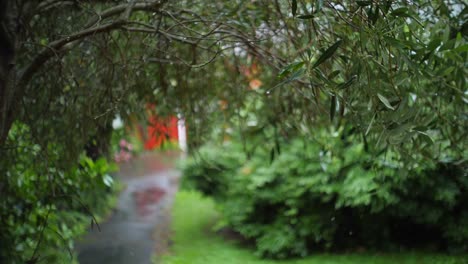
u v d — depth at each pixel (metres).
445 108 3.07
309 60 2.26
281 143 6.09
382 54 2.17
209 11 3.79
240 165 6.75
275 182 6.25
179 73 4.24
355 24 2.29
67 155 3.75
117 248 6.77
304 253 6.00
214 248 6.69
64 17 3.66
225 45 3.98
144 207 9.80
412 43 2.18
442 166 4.77
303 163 5.84
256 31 3.82
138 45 3.93
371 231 5.95
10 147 3.22
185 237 7.34
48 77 3.72
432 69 2.54
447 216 5.35
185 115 4.56
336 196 5.72
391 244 5.94
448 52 2.46
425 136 2.26
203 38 3.23
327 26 2.71
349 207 5.85
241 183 6.52
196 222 8.27
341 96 2.41
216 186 7.28
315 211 6.03
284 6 3.33
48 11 3.62
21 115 3.71
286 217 6.22
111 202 9.96
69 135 3.79
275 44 3.95
